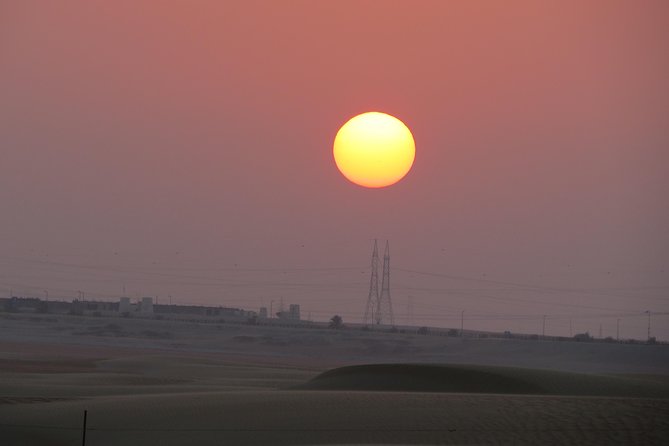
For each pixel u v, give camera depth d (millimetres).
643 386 76125
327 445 44719
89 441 49406
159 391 78250
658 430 47125
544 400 58000
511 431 47688
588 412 52281
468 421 50594
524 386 71438
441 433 47688
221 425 51188
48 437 50625
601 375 82312
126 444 48094
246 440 47188
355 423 50719
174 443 47594
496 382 72812
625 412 52031
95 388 79000
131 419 53688
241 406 56906
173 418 53438
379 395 62594
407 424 50188
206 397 62312
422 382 74375
